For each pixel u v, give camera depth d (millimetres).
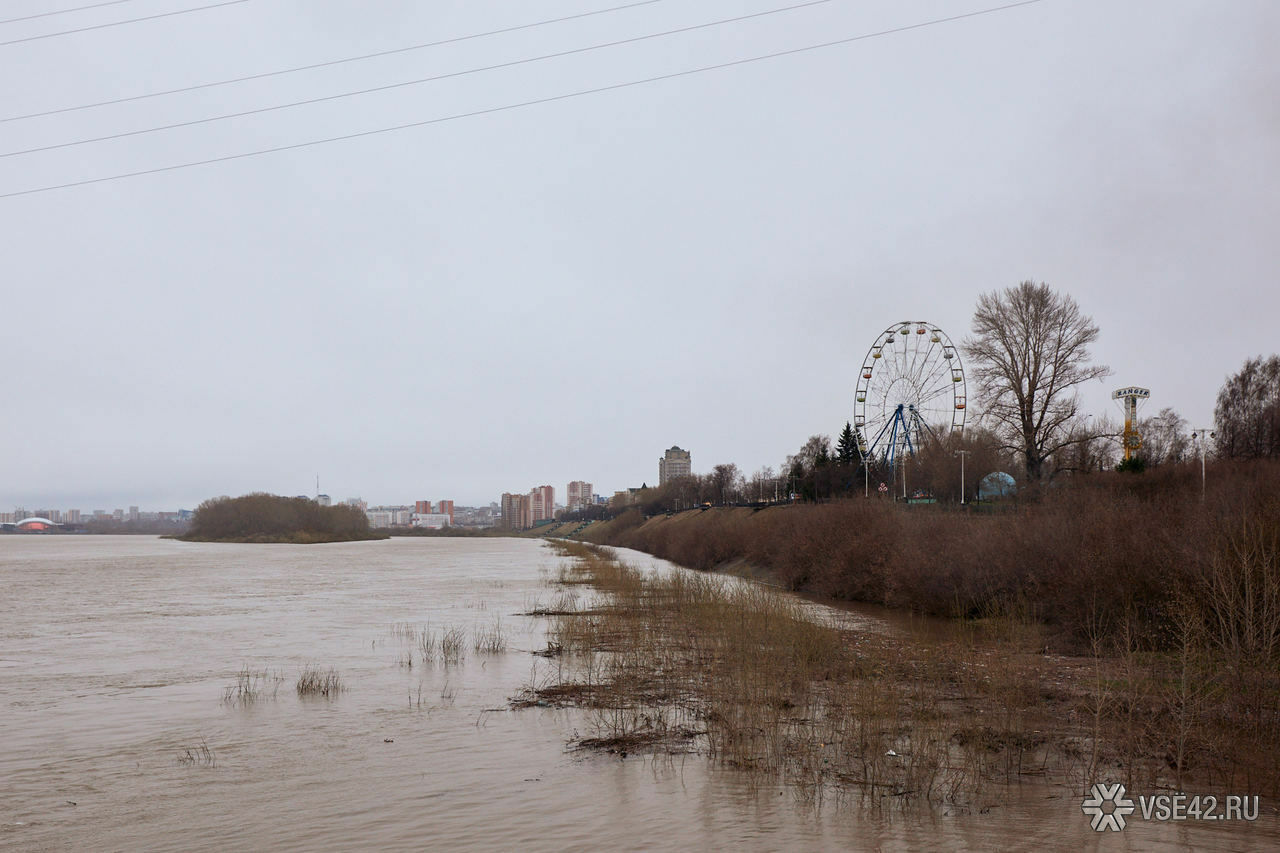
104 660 27297
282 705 19844
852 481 99500
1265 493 26266
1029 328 65688
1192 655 18000
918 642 27562
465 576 73812
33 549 174250
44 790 13469
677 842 10805
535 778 13812
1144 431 86625
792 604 36719
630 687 20969
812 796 12586
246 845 11023
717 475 181375
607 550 119312
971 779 13266
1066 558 29203
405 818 11953
